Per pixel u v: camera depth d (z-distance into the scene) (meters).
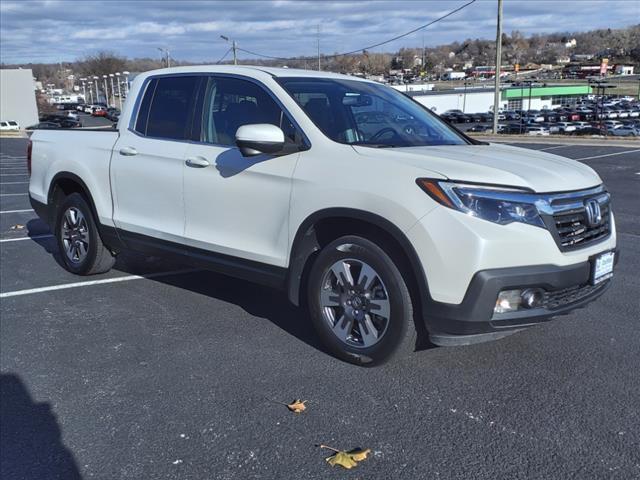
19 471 2.84
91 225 5.62
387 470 2.79
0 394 3.58
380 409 3.33
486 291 3.22
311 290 3.96
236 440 3.06
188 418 3.27
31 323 4.72
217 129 4.52
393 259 3.56
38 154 6.12
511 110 78.25
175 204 4.72
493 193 3.28
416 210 3.36
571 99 90.19
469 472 2.77
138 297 5.32
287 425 3.18
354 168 3.67
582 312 4.79
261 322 4.67
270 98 4.25
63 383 3.71
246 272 4.30
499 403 3.38
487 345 4.15
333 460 2.86
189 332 4.48
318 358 3.99
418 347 4.10
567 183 3.55
